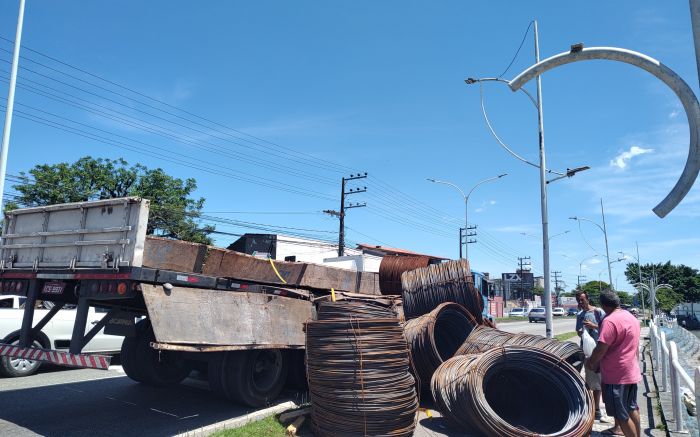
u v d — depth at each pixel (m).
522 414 7.99
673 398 7.09
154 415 7.52
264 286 8.54
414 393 6.95
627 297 87.06
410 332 9.04
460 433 7.05
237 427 6.67
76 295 7.05
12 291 8.00
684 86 4.09
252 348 7.41
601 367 6.21
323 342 6.78
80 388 9.26
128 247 6.47
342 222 37.78
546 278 14.99
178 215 29.41
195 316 6.73
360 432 6.34
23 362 10.18
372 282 12.70
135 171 30.06
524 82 5.10
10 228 8.27
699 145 4.00
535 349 7.51
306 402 8.55
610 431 7.03
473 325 9.95
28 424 6.86
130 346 9.12
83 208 7.18
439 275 10.71
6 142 15.62
